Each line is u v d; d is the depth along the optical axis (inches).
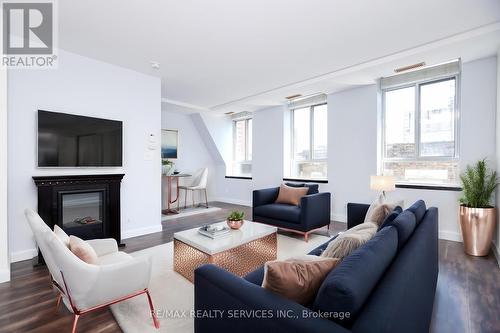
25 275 94.3
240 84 168.2
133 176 144.9
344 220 176.7
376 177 127.3
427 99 150.0
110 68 134.3
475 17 90.4
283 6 84.4
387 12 87.6
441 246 123.8
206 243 87.3
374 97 161.6
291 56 123.6
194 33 102.3
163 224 175.3
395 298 33.2
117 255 80.0
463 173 128.1
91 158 125.5
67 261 54.7
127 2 82.3
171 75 151.6
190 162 259.1
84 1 81.8
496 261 105.0
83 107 124.6
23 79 107.5
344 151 176.7
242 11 87.4
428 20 92.4
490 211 108.3
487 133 121.6
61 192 114.2
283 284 37.4
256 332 36.1
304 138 214.2
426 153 150.6
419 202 83.4
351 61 130.3
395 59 121.5
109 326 66.4
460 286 85.1
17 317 69.2
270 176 227.8
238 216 106.0
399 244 53.1
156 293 81.9
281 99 199.9
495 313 70.1
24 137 107.6
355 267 34.6
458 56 119.0
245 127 268.5
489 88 120.6
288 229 141.1
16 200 105.7
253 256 97.0
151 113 152.3
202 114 249.8
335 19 92.1
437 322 66.7
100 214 129.4
